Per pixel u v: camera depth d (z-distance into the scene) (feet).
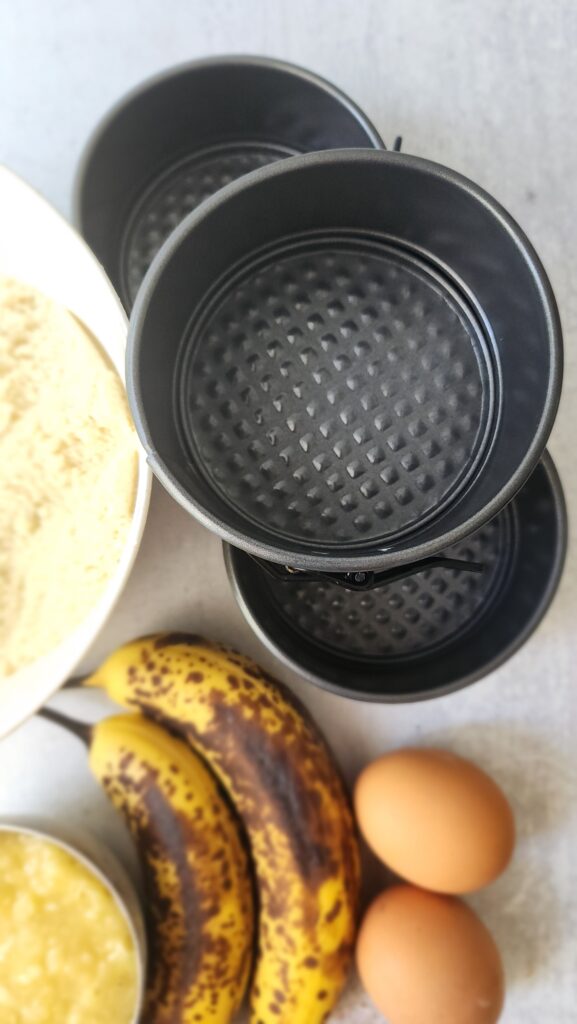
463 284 0.57
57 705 0.81
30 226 0.64
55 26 0.80
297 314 0.59
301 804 0.71
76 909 0.74
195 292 0.57
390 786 0.73
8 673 0.69
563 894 0.82
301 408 0.59
